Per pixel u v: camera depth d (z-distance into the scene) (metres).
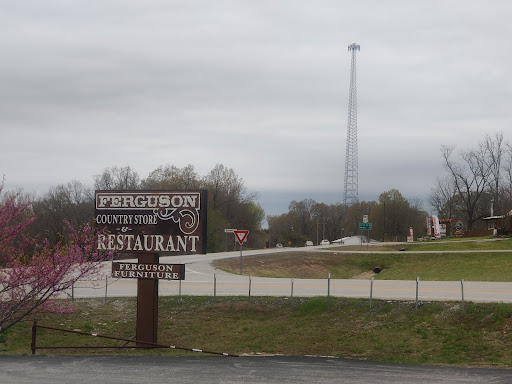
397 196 117.75
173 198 18.17
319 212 165.38
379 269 48.47
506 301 20.94
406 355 17.16
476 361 16.06
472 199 103.44
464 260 47.78
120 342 19.45
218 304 23.45
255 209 117.69
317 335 19.78
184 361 14.09
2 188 13.82
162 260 45.97
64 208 65.88
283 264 48.56
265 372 12.70
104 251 17.31
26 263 13.81
